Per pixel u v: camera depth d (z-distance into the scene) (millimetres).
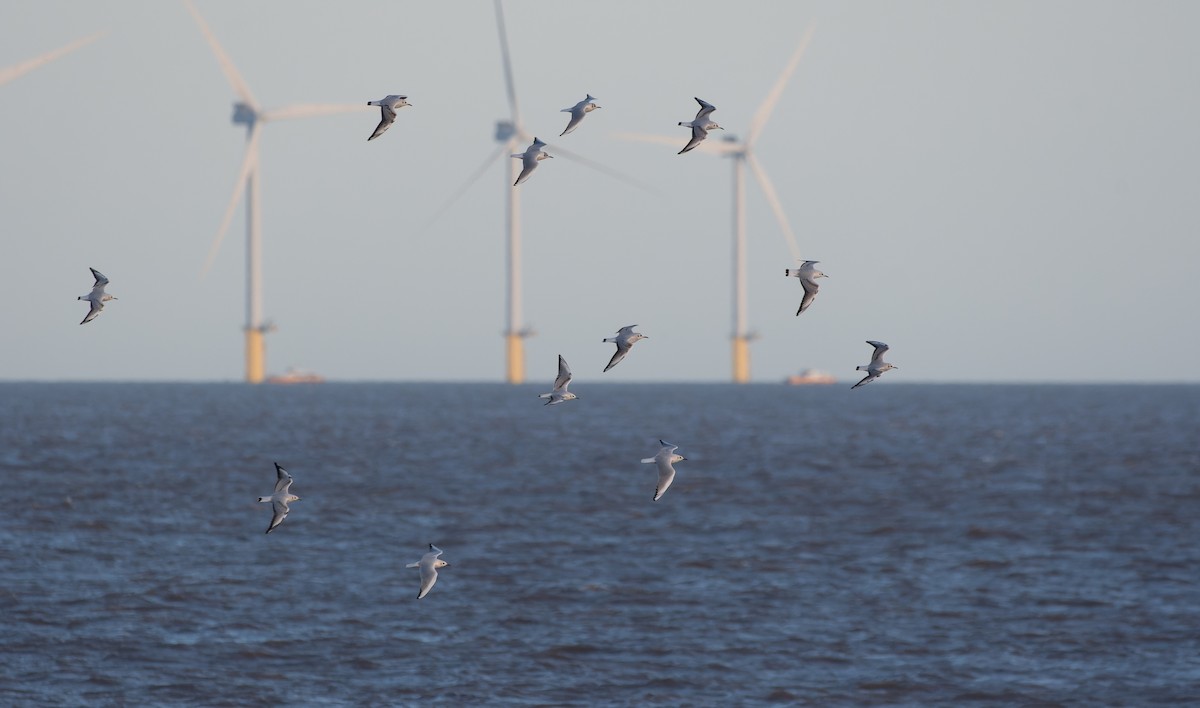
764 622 55500
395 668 48344
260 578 63406
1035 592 61750
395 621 55156
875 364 32781
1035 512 92312
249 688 45719
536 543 75875
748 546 75438
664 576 65500
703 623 55281
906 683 46969
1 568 64875
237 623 54406
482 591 61344
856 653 50812
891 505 96500
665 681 47062
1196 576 66000
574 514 89625
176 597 58656
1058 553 73438
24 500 92438
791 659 49969
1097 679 47531
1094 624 55312
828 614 57062
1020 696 45656
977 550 74438
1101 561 70562
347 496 99562
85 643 50844
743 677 47625
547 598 59812
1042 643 52281
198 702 44250
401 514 88625
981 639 52906
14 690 45031
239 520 84562
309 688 45875
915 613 57312
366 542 75812
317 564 67750
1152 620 55906
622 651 50875
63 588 60094
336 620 55156
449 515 88375
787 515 90062
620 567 68000
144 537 76250
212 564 67250
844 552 73375
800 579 64938
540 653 50438
